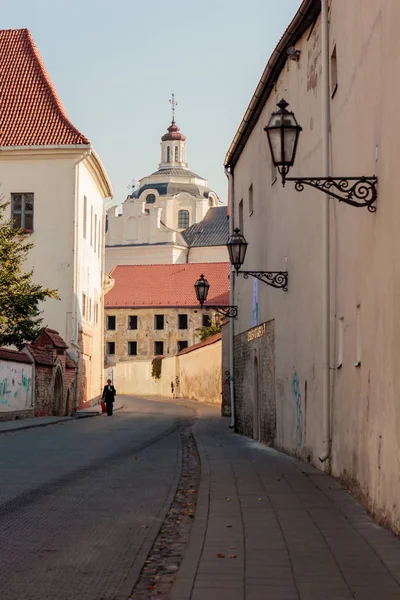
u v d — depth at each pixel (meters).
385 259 11.40
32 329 42.00
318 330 18.12
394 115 10.80
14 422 37.84
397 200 10.62
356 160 13.98
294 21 19.52
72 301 53.03
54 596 7.91
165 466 19.72
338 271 15.89
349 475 14.73
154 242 132.88
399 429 10.45
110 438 29.83
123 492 15.01
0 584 8.34
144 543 10.46
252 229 30.31
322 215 17.25
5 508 12.88
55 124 54.25
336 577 8.47
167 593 8.10
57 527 11.45
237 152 33.53
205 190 147.62
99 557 9.64
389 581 8.28
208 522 11.70
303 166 20.05
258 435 29.34
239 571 8.77
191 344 109.94
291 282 22.00
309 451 19.42
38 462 19.98
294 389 21.55
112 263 133.88
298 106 20.91
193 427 38.78
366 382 12.90
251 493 14.53
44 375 45.53
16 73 57.47
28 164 53.66
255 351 29.56
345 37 15.12
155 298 112.06
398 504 10.45
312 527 11.26
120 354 112.00
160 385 93.25
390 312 11.05
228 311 35.31
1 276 39.97
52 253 53.31
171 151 152.88
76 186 53.44
